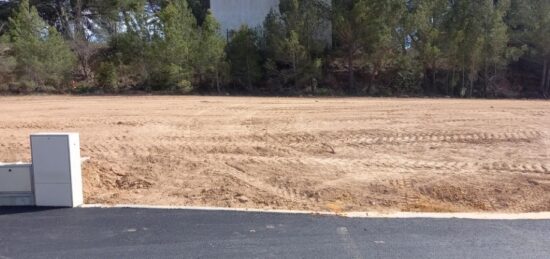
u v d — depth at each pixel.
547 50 32.97
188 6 38.12
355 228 5.86
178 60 31.27
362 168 9.62
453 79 32.81
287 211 6.55
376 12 31.48
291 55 31.61
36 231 5.80
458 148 11.38
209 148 11.57
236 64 32.34
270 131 13.70
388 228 5.86
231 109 19.00
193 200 7.54
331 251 5.16
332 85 33.12
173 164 10.02
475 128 13.79
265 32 33.38
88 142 12.27
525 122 14.91
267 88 32.56
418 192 8.13
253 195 7.90
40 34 31.72
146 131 13.88
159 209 6.62
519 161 10.05
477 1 32.88
